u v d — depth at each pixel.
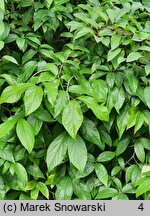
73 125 0.49
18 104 0.59
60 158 0.53
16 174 0.55
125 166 0.63
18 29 0.63
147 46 0.59
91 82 0.58
